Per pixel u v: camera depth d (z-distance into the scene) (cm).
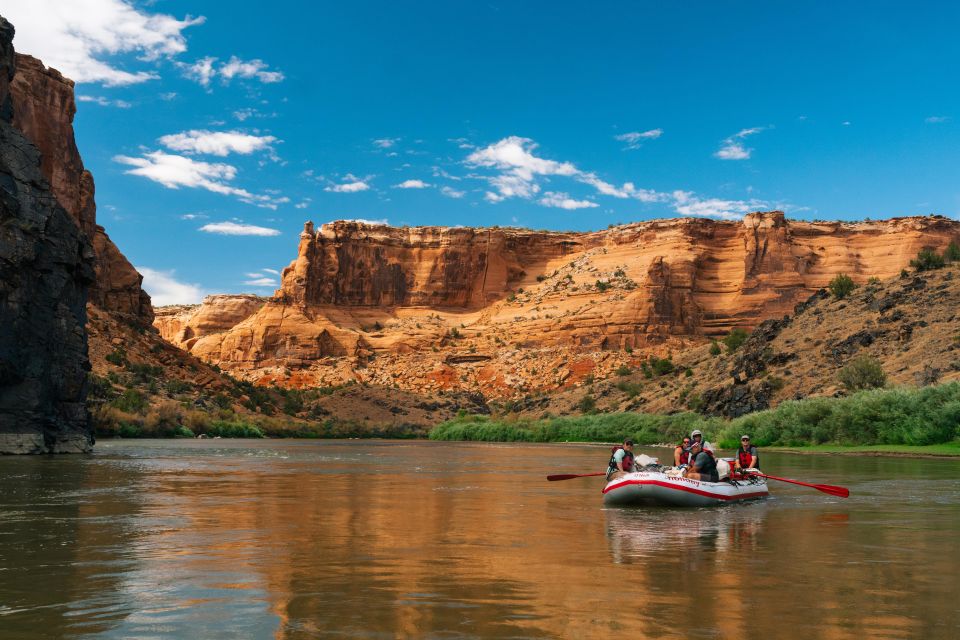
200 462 4300
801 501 2147
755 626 793
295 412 15950
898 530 1536
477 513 1834
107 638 750
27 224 4691
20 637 752
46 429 4888
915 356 7794
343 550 1267
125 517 1730
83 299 5375
